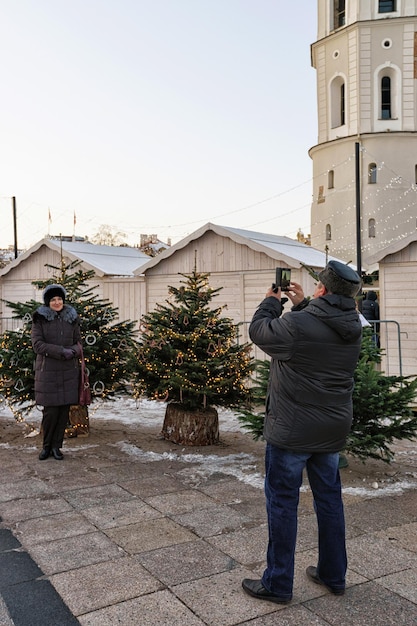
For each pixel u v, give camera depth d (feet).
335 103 126.31
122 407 34.58
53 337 23.30
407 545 15.38
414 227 118.32
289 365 12.39
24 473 21.70
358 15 119.75
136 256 57.88
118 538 15.81
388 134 118.42
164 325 26.00
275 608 12.35
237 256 42.32
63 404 23.26
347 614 12.14
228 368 25.40
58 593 12.91
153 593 12.92
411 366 35.65
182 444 25.71
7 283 54.19
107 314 27.84
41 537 15.90
